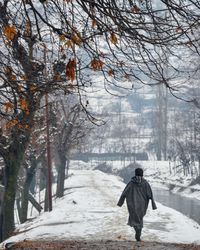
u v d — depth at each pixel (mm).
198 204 51031
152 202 13562
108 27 4070
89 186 46438
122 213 23344
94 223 20047
